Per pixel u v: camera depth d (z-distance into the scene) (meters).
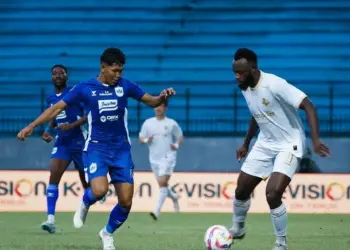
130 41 58.81
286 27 58.97
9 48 58.44
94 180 19.28
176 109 55.66
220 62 57.75
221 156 44.25
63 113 27.48
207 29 59.09
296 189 39.50
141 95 19.66
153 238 26.16
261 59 57.72
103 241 20.38
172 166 36.91
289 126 19.47
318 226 31.97
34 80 57.34
